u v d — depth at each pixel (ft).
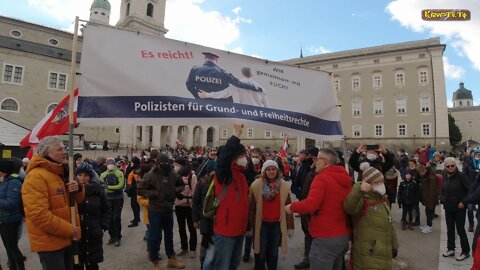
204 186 16.56
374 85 155.43
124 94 12.55
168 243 17.84
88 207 13.61
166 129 201.57
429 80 144.46
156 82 13.05
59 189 10.67
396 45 151.74
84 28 12.42
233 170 13.16
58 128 15.87
